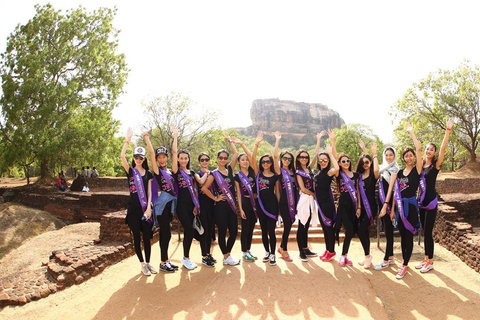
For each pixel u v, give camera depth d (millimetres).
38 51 25500
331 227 6105
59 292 5184
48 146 23688
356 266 6113
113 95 27531
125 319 4301
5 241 15203
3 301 4793
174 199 5840
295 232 8438
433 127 28312
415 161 5629
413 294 5000
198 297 4836
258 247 7633
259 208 6102
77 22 26422
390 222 5910
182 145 34281
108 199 16172
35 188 23469
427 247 5809
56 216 19078
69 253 6277
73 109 25484
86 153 24500
